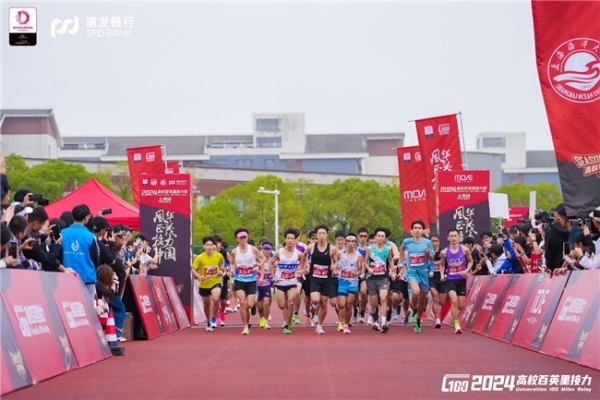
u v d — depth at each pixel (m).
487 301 17.41
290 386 9.06
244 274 17.73
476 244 21.33
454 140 23.53
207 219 55.12
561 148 12.95
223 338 16.73
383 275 18.16
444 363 11.40
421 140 23.80
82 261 12.44
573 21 12.93
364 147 106.25
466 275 18.09
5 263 9.72
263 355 12.81
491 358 12.06
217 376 10.02
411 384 9.20
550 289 13.11
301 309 33.59
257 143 106.25
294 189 66.25
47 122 84.12
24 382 9.00
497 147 114.12
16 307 9.29
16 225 10.38
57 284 10.91
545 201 65.88
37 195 12.30
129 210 23.58
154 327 17.20
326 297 17.72
